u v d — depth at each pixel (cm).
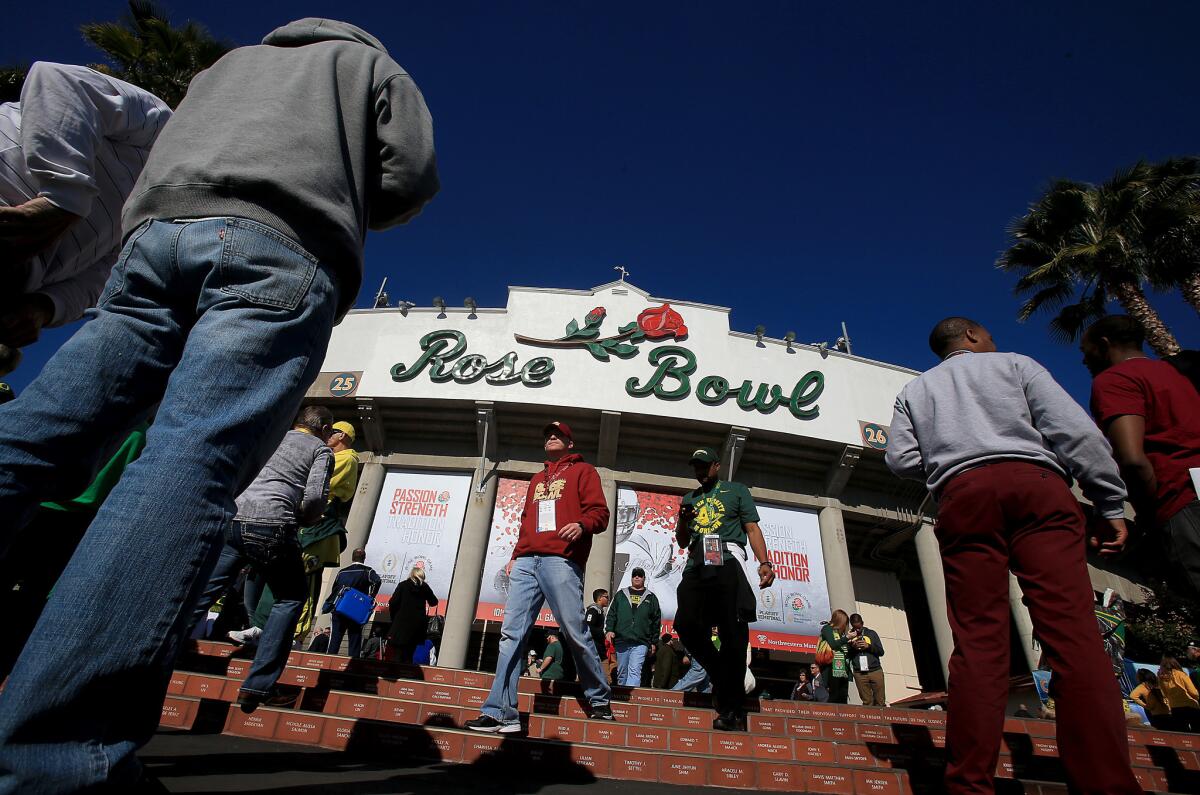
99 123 188
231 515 112
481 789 233
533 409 2147
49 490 121
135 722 99
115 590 94
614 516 2050
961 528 241
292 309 130
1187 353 304
